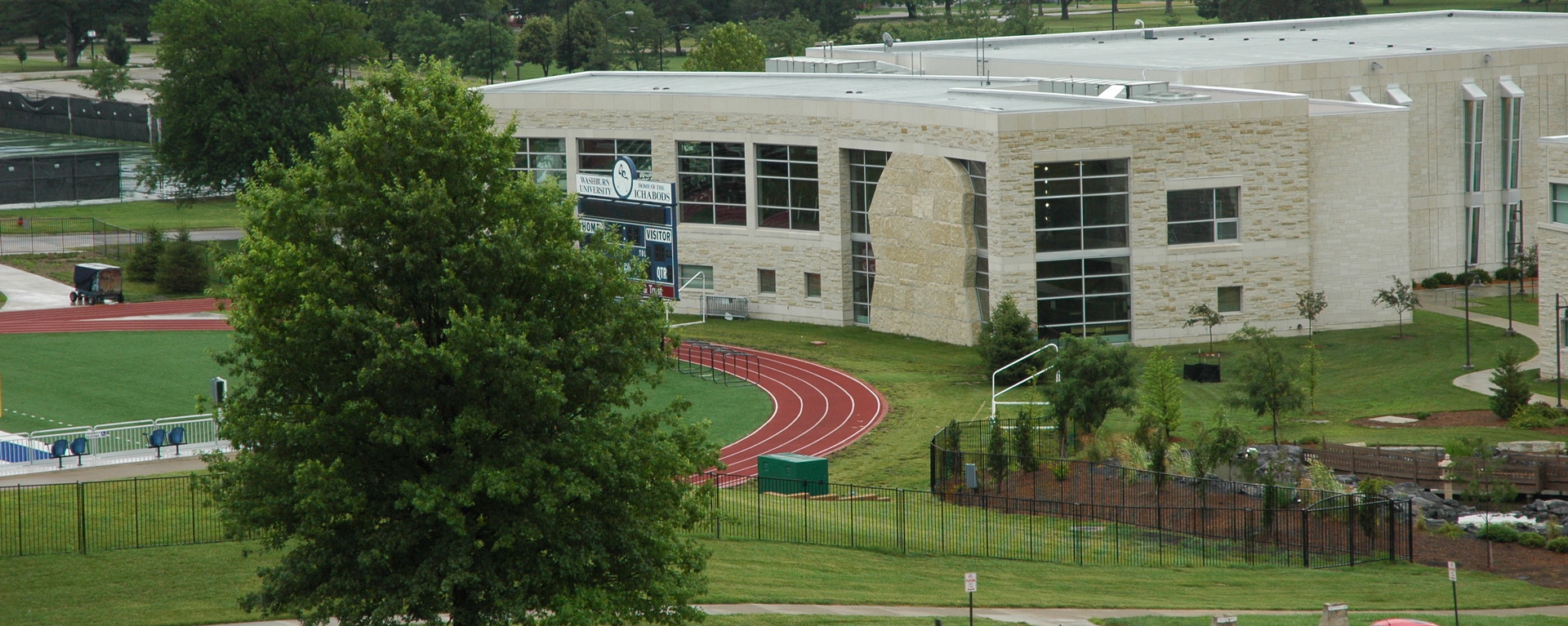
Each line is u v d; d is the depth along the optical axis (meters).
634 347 46.41
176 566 56.22
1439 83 145.12
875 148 125.50
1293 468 78.88
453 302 44.78
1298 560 65.75
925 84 141.25
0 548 58.19
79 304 139.88
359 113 46.44
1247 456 79.31
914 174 122.88
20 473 80.31
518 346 42.97
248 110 189.88
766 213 133.50
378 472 44.97
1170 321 120.62
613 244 48.03
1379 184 124.75
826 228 130.00
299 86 198.12
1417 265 146.00
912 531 68.69
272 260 44.50
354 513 44.19
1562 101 147.88
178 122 192.12
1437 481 80.31
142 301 143.00
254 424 43.69
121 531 60.84
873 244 127.69
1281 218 121.19
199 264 149.38
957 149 119.12
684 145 135.88
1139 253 119.12
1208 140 118.88
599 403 46.50
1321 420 96.81
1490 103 146.12
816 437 95.50
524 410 44.12
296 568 44.34
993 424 82.25
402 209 44.09
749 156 132.75
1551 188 103.25
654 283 124.81
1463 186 146.50
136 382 108.81
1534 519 74.31
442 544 43.97
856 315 131.38
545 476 44.31
